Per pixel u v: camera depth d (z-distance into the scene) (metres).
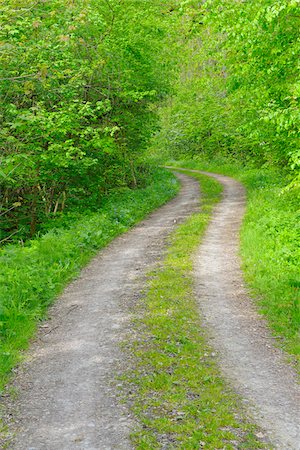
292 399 5.81
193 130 45.41
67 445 4.94
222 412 5.44
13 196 19.06
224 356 7.04
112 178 25.44
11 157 14.04
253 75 15.69
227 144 46.66
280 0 10.91
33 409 5.76
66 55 15.40
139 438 4.98
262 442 4.87
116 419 5.39
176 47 23.05
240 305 9.27
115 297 9.90
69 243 13.59
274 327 8.08
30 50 13.70
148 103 25.14
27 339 7.92
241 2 13.35
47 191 20.56
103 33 19.69
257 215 16.89
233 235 15.52
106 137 17.94
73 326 8.51
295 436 4.99
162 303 9.26
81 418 5.47
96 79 20.30
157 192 26.53
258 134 17.92
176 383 6.17
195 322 8.34
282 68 14.20
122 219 18.52
